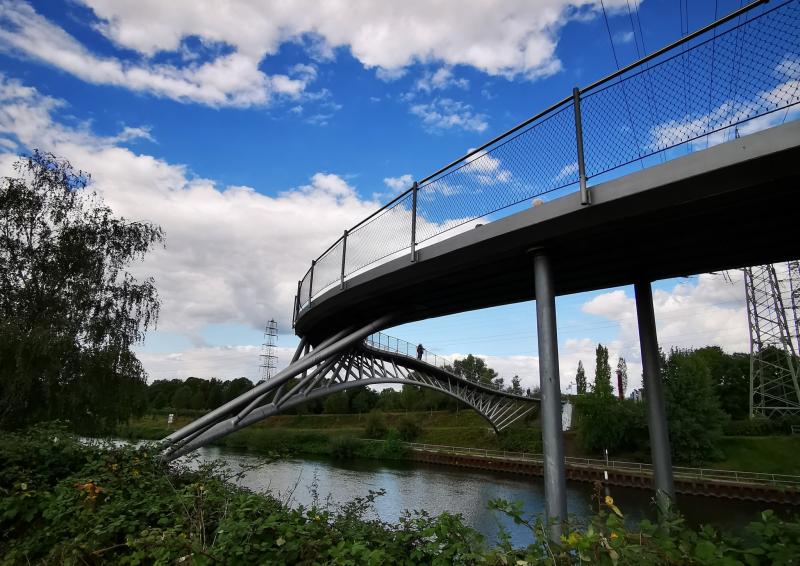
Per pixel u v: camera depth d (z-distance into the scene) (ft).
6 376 51.44
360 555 14.34
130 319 64.59
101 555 17.39
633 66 21.27
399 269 33.91
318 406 283.38
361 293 41.27
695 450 124.88
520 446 174.09
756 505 99.96
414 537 15.51
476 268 31.76
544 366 25.58
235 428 63.93
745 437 132.87
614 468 125.08
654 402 29.43
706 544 10.04
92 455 25.70
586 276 33.27
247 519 16.17
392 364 102.94
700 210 22.54
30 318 57.93
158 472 26.58
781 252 28.53
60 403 54.44
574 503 96.32
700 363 152.87
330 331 61.36
